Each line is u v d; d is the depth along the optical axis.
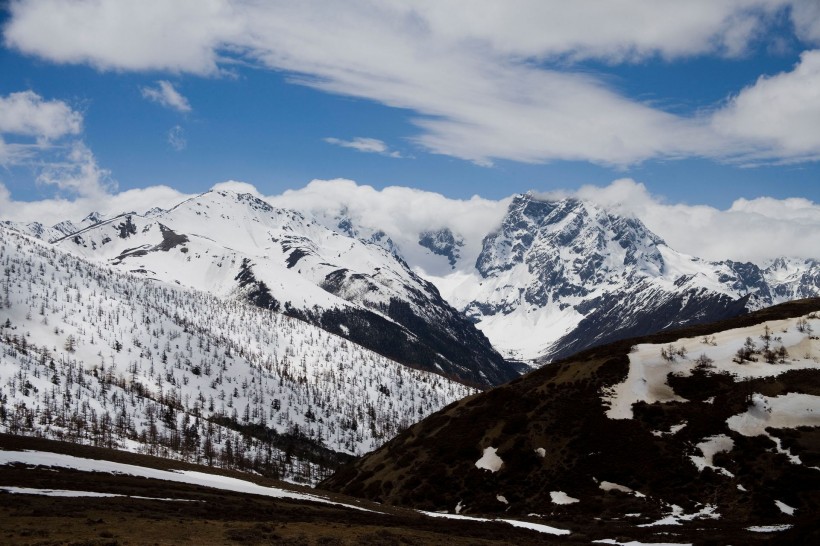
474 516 145.12
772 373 178.00
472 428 192.62
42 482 98.94
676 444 160.75
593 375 196.88
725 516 132.88
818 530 85.75
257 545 70.06
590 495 152.00
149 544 64.69
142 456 170.25
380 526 99.62
